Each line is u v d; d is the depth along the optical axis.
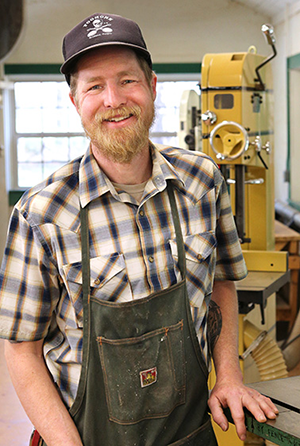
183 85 6.64
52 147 6.71
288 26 5.43
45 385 1.35
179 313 1.36
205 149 2.75
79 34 1.30
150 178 1.40
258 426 1.34
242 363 2.56
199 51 6.38
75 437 1.31
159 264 1.37
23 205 1.34
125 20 1.32
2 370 3.98
